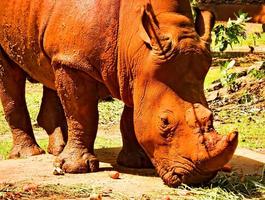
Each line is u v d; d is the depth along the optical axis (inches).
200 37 399.9
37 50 465.1
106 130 666.8
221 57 1051.9
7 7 482.9
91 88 437.7
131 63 406.3
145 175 436.1
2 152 557.6
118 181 417.7
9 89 517.7
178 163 385.4
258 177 424.8
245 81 786.8
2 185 410.6
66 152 444.1
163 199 371.2
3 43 498.3
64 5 434.6
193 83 389.1
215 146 369.1
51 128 520.7
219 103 753.0
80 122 440.1
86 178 426.3
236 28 624.7
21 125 519.5
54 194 388.5
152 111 394.0
